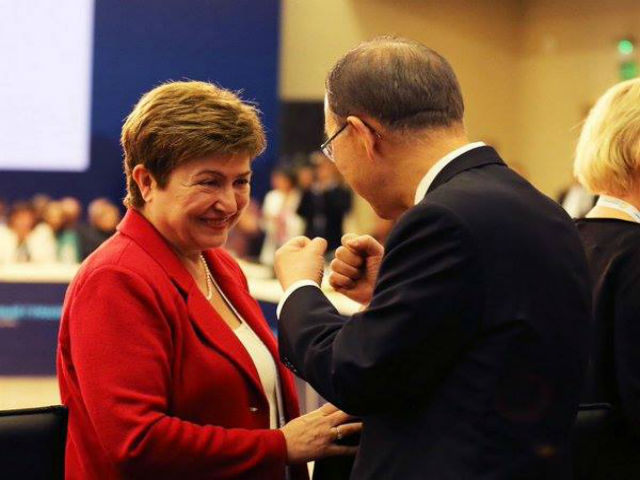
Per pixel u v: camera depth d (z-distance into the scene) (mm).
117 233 2391
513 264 1910
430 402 1931
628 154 2596
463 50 13703
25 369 7699
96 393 2176
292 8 13250
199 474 2209
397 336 1874
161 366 2221
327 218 11281
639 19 11891
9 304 7668
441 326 1868
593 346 2510
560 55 13086
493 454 1875
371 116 2039
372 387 1905
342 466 2375
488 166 2037
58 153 11914
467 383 1897
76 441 2295
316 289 2188
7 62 11750
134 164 2318
